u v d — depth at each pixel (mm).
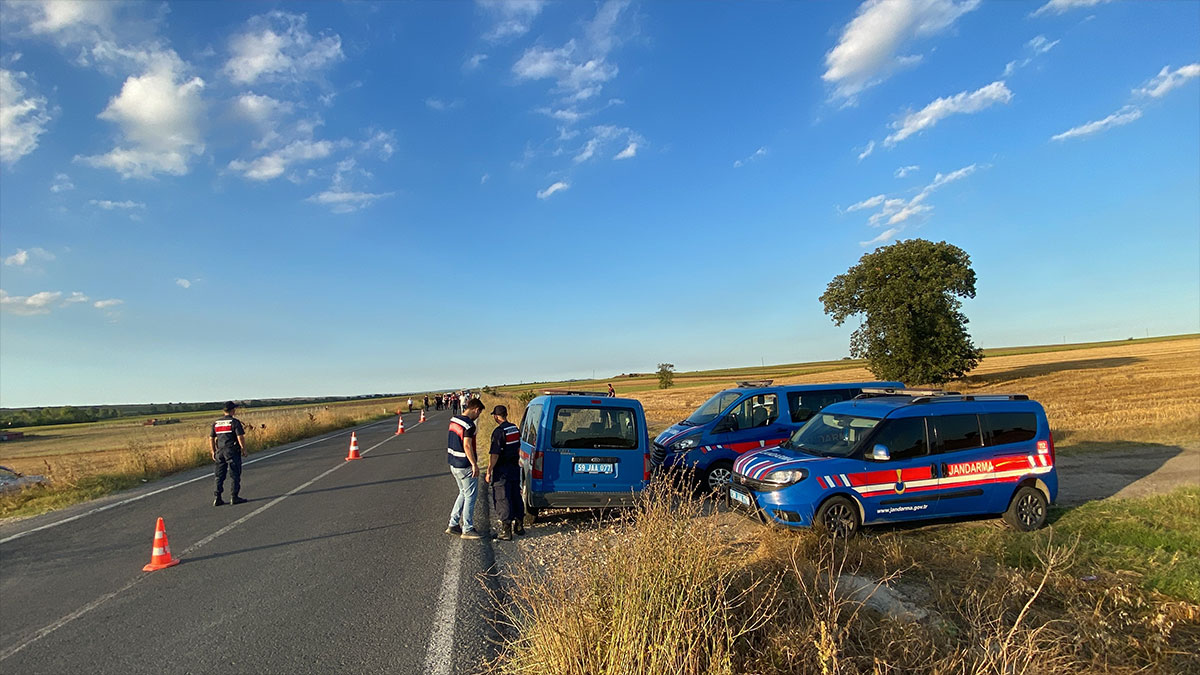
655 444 10438
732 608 3373
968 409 7355
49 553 7348
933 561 5562
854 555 5629
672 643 2898
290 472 14445
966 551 5914
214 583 5855
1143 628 4039
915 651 3307
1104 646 3635
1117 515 7098
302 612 4961
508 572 5859
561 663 3090
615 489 7711
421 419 43438
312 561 6523
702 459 9438
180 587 5766
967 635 3646
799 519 6484
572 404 7980
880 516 6738
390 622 4688
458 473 7473
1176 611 4242
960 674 3139
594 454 7789
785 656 3131
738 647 3205
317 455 18516
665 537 3621
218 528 8336
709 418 10180
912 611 4230
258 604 5195
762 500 6801
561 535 7297
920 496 6859
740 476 7453
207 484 12859
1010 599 4340
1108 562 5418
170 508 10117
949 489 6953
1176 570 5066
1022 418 7504
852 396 10227
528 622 3883
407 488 11359
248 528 8273
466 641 4285
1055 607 4500
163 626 4750
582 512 8586
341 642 4324
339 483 12305
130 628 4727
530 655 3428
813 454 7164
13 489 12195
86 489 12352
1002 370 51719
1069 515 7359
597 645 3092
